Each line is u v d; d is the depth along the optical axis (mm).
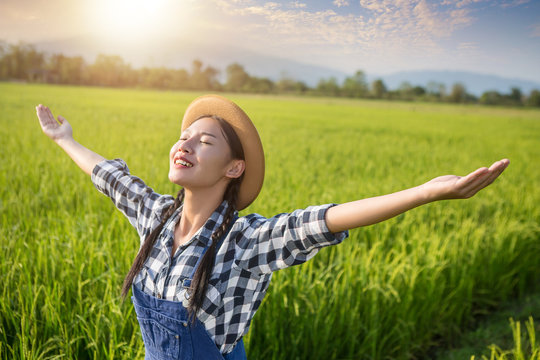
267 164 7480
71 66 69375
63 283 2605
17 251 2818
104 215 3902
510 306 3883
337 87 78062
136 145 8969
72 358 2197
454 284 3578
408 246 3865
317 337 2703
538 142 15859
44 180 4945
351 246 3604
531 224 4559
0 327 2256
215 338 1290
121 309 2430
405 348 3035
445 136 16781
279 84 81500
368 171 7531
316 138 13367
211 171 1255
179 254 1287
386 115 33188
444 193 966
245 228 1283
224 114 1329
